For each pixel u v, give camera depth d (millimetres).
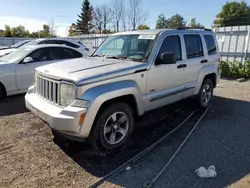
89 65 3768
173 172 3039
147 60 3986
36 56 6770
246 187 2721
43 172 3051
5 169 3096
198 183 2809
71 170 3105
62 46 7320
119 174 3016
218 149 3646
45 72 3629
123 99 3740
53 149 3648
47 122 3332
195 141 3934
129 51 4383
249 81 9672
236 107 5879
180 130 4410
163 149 3662
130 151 3621
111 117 3521
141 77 3848
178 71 4629
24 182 2840
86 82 3188
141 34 4484
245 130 4395
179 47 4719
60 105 3344
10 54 7121
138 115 3918
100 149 3510
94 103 3172
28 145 3766
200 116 5195
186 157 3410
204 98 5746
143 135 4188
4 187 2740
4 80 6156
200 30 5473
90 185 2793
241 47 10758
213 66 5762
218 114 5332
